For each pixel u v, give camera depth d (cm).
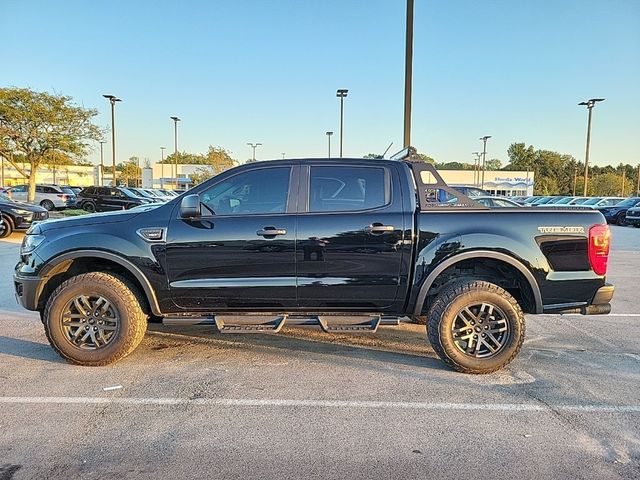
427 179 488
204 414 374
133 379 443
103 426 353
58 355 500
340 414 376
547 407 390
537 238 455
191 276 466
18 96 2888
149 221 468
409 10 1130
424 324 629
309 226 459
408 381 445
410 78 1148
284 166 477
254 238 458
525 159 10162
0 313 671
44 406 386
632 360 502
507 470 300
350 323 468
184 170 6812
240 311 480
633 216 2516
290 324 468
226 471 297
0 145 2936
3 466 300
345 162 477
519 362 495
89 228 471
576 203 3284
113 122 3488
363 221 458
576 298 461
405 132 1163
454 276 491
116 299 464
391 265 460
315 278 462
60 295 464
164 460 309
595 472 298
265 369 473
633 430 352
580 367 481
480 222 458
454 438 339
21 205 1603
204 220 464
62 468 299
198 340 563
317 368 477
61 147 3033
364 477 292
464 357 458
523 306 486
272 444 330
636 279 979
